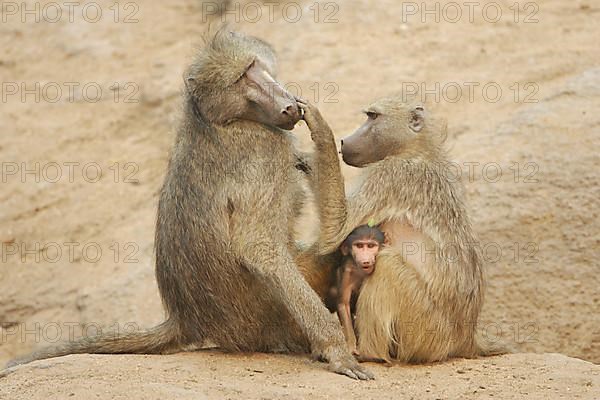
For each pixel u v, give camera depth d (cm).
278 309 1036
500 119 1597
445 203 1045
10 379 970
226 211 1019
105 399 887
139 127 1834
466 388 937
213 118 1027
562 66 1681
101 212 1711
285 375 972
